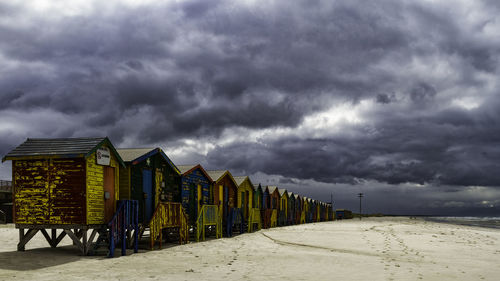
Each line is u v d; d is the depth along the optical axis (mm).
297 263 13609
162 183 20641
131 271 11516
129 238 17375
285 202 48438
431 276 11484
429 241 23312
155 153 19500
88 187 14656
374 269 12531
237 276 10992
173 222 18766
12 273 10836
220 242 20812
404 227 41469
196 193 24375
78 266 12227
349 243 21562
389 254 16859
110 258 14102
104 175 15820
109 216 15914
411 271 12289
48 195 14781
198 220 21312
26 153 14875
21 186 15023
